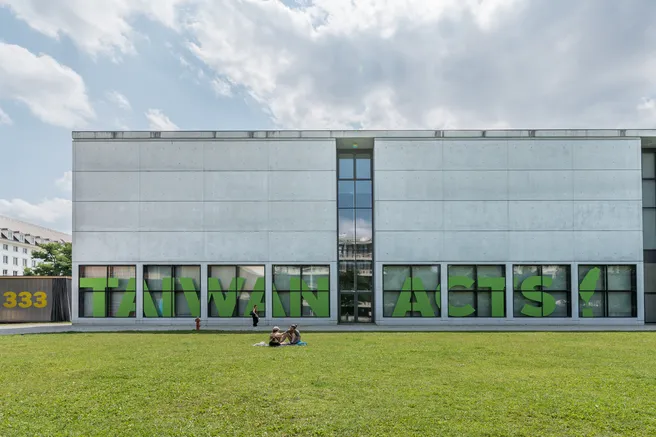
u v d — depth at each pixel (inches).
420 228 1210.6
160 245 1211.9
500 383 489.1
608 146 1224.2
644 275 1263.5
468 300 1195.9
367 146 1285.7
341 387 471.2
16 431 349.1
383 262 1205.7
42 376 526.3
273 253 1211.2
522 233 1207.6
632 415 382.6
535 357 655.8
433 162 1223.5
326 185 1226.6
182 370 556.1
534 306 1191.6
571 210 1211.2
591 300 1197.1
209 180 1227.2
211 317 1194.6
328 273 1208.8
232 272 1210.6
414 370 557.0
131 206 1219.2
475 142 1226.6
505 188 1216.2
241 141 1235.9
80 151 1228.5
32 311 1360.7
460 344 794.2
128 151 1230.3
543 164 1220.5
